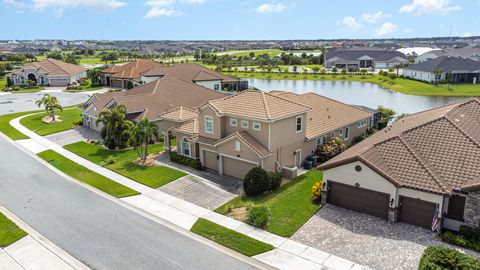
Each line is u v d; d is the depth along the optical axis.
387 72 120.50
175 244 21.58
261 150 29.78
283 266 19.36
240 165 31.45
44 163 36.47
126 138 41.06
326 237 22.00
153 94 51.91
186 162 34.69
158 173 32.81
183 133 35.34
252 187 27.78
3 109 66.00
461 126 26.55
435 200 21.88
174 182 30.88
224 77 80.69
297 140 33.50
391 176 23.16
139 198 27.98
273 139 30.44
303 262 19.66
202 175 32.38
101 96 50.62
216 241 21.86
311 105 41.00
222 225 23.73
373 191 23.95
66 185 30.67
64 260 20.06
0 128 50.94
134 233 22.81
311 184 30.06
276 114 30.42
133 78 88.81
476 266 16.89
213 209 26.09
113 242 21.78
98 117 43.16
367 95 85.19
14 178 32.34
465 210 21.45
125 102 47.94
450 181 22.30
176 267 19.38
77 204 26.97
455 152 24.12
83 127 50.97
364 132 44.62
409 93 86.75
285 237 22.17
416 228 22.61
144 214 25.36
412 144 25.69
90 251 20.88
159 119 45.09
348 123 40.00
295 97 41.94
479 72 95.19
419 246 20.69
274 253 20.53
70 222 24.25
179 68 81.50
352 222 23.61
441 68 95.81
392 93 88.19
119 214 25.34
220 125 32.25
